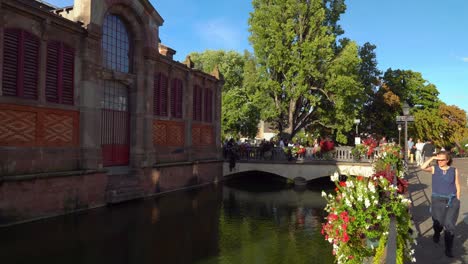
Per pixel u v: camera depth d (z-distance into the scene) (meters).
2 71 9.87
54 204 11.12
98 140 13.12
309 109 30.89
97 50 13.13
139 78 15.69
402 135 38.84
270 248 8.75
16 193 9.95
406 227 4.92
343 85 26.12
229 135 39.34
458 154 37.97
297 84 27.36
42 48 11.09
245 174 26.73
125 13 14.86
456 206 6.14
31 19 10.70
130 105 15.59
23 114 10.43
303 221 11.87
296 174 21.50
